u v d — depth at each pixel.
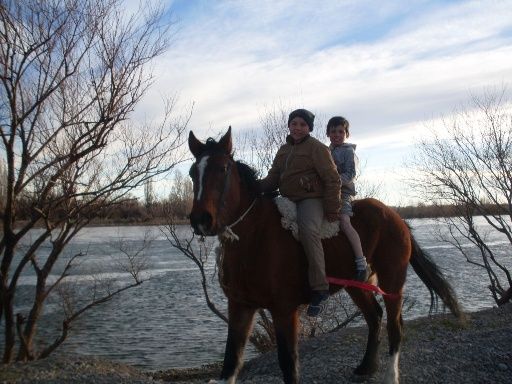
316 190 5.04
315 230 4.83
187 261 28.81
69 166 8.65
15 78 8.01
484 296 16.75
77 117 8.70
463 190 13.55
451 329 8.75
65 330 9.95
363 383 5.82
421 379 5.79
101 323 14.75
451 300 6.22
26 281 18.44
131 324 14.69
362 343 8.20
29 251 8.76
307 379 6.14
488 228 43.16
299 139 5.22
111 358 11.49
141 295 18.75
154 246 36.16
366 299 5.92
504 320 9.27
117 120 8.52
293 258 4.81
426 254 6.27
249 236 4.71
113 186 9.14
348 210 5.41
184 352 12.06
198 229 4.27
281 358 4.66
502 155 13.30
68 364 7.02
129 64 8.62
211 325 14.77
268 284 4.71
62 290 11.88
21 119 7.98
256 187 4.83
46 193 8.35
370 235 5.58
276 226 4.84
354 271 5.36
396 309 5.69
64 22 8.32
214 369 10.47
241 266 4.70
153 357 11.60
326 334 9.55
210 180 4.37
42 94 8.37
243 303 4.83
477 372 6.00
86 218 9.90
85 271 19.94
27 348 9.06
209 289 20.12
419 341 7.81
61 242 9.49
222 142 4.56
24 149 8.33
